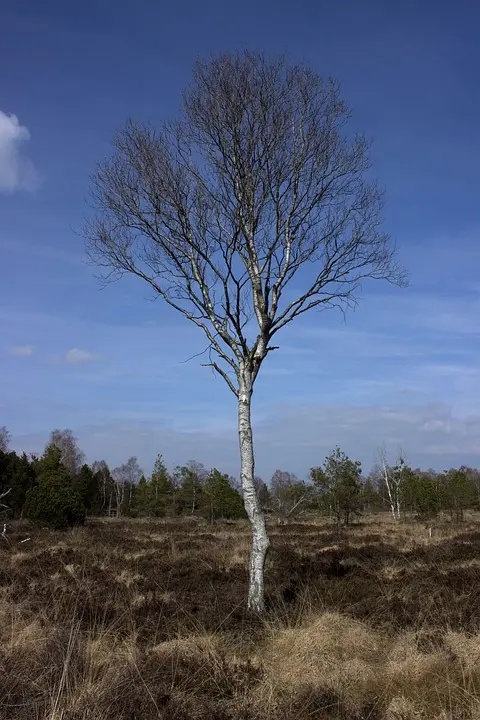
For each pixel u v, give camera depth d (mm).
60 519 22781
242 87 9039
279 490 38969
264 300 9070
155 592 9062
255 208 9188
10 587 9562
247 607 7887
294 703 4609
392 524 27953
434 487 30516
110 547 16188
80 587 9461
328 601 8336
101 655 5477
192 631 6688
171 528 25875
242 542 17078
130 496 46594
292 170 9227
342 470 29281
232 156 9047
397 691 4906
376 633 6566
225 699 4820
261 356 8875
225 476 33594
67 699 4355
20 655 5348
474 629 6332
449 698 4660
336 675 5180
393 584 9469
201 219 9266
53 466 37562
